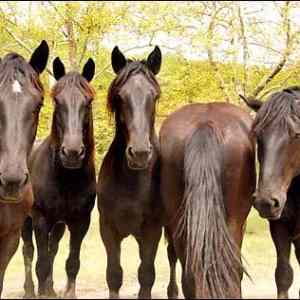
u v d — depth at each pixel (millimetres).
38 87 6625
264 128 6402
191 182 6117
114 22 17844
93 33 17844
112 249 7941
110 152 8039
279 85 18938
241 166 6457
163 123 7395
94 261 12781
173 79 18922
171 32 18844
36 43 18281
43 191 8680
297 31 18781
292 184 7168
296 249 7684
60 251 14422
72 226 8953
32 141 6531
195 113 6957
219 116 6762
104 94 17516
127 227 7973
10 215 7004
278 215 6371
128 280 11070
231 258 5988
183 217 6320
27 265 10133
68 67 18641
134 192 7809
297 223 7273
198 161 6156
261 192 6297
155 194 7871
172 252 9406
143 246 7980
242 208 6609
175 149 6684
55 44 18062
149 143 7188
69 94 7930
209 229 5992
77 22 17781
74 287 8906
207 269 5914
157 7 18641
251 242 14883
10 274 11953
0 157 6246
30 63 7375
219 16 19125
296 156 6465
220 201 6113
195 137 6281
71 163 7770
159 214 7922
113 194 7871
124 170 7762
